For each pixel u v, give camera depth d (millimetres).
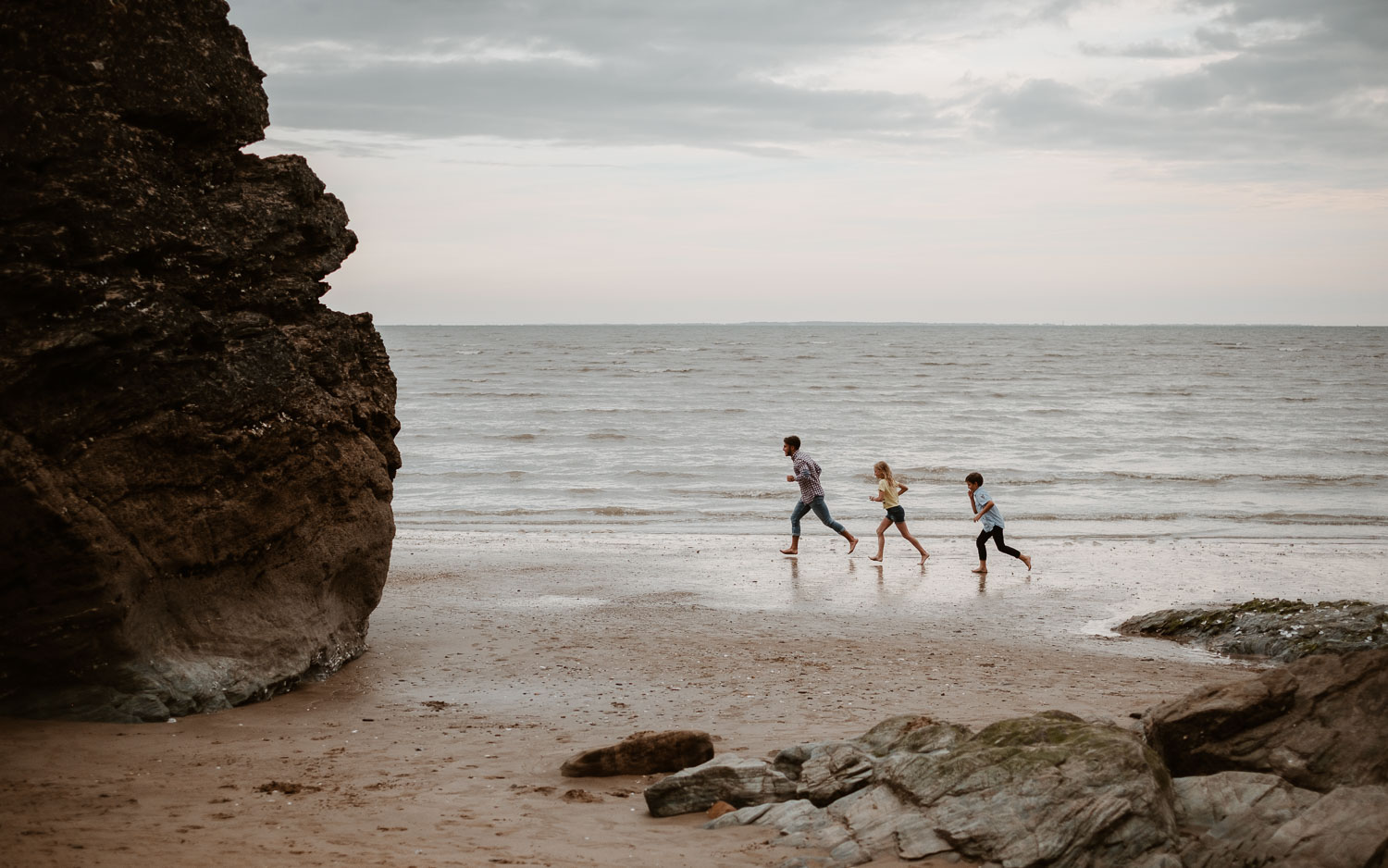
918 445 36531
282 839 5301
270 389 8805
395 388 11109
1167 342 172500
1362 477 29031
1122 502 25391
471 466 31141
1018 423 43875
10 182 7188
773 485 27922
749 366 91750
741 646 11500
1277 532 21438
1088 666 10758
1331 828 4574
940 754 5621
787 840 5395
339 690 9352
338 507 9906
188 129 8391
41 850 4879
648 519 23156
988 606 14078
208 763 6961
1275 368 91375
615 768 6914
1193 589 15234
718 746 7617
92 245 7402
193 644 8484
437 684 9703
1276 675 5941
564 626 12430
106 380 7516
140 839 5172
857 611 13680
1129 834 4781
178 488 8102
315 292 9805
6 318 7066
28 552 7199
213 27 8688
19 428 7098
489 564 17000
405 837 5438
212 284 8562
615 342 165125
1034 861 4707
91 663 7789
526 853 5215
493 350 131000
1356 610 11852
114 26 7758
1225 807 5113
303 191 9570
